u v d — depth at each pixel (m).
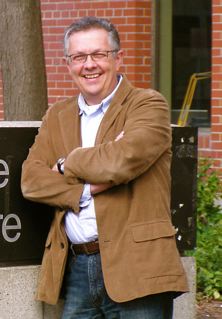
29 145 6.29
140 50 12.85
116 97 5.80
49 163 5.98
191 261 6.79
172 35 13.04
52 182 5.79
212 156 12.20
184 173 6.64
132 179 5.64
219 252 9.10
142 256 5.57
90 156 5.62
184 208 6.66
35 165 5.91
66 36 5.82
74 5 13.13
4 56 8.97
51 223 6.27
